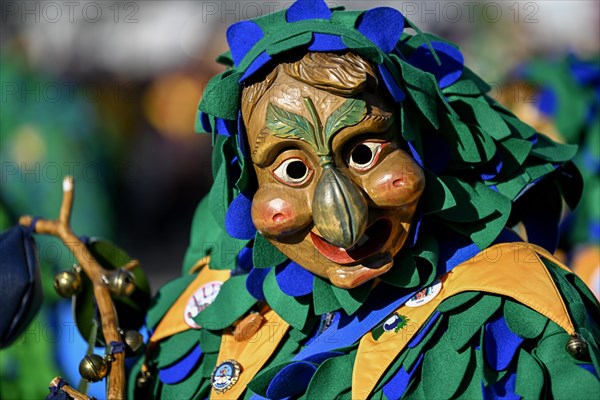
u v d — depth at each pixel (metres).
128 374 2.91
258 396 2.58
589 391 2.22
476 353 2.35
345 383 2.46
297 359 2.55
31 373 4.69
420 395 2.38
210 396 2.65
